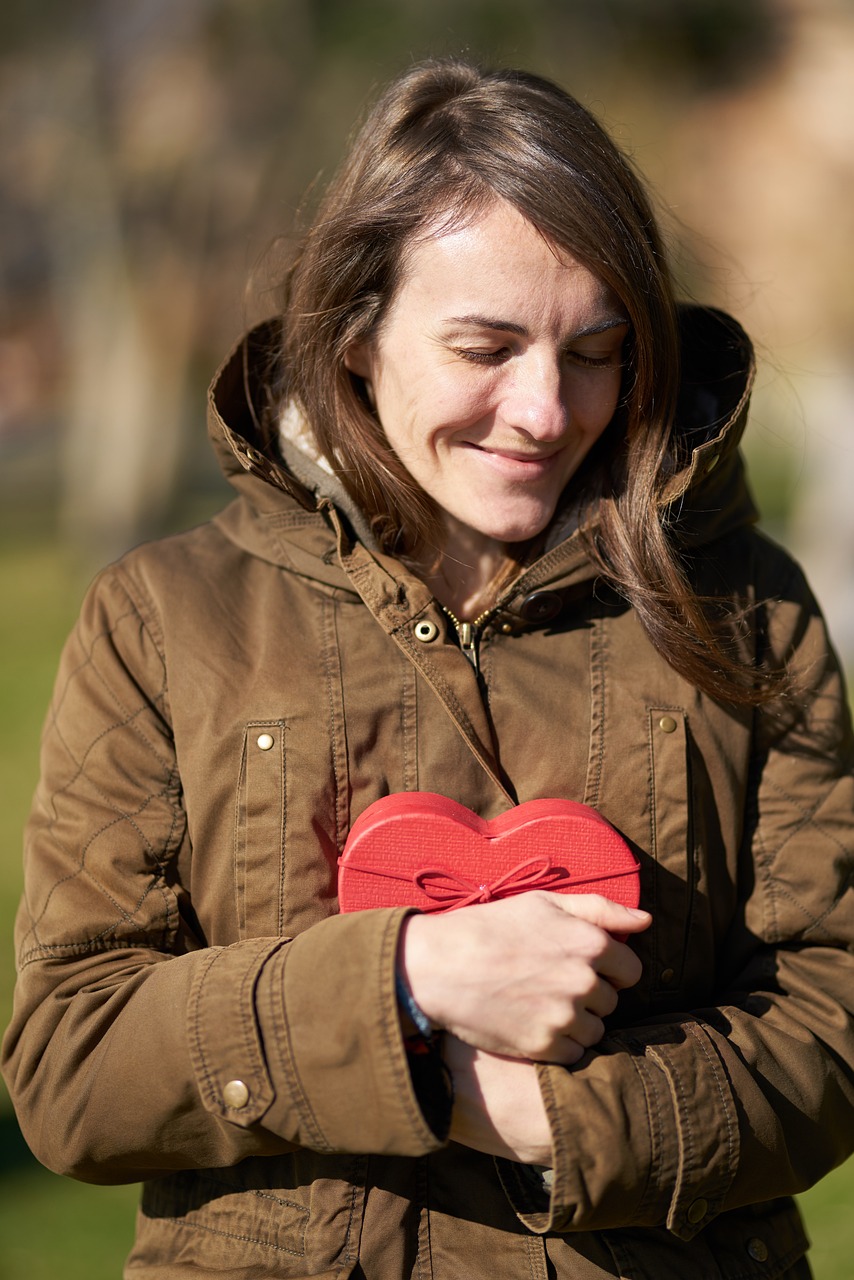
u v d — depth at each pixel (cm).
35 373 1709
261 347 155
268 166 950
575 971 123
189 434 1063
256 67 938
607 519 142
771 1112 128
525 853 131
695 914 138
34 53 964
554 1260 128
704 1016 134
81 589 968
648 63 912
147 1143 128
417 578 140
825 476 699
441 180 131
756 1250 136
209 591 142
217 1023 123
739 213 875
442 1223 129
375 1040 118
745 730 143
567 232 127
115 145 966
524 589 140
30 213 1262
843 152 870
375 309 137
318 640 138
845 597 680
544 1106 121
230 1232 133
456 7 884
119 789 137
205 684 137
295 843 133
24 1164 293
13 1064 136
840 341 712
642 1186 121
